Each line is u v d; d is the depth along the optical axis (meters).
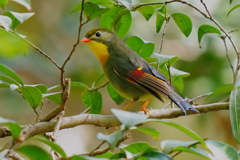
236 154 4.90
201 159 15.81
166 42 15.21
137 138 15.69
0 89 14.86
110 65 9.52
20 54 14.72
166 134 16.05
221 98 13.21
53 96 7.65
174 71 8.38
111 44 9.73
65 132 15.48
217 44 13.99
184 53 14.87
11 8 16.11
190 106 7.83
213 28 8.77
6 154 4.45
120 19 9.21
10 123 4.36
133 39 9.14
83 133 15.72
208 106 7.96
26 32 15.92
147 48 9.30
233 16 14.78
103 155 6.54
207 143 4.92
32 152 4.71
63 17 16.45
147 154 4.75
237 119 6.56
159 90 8.78
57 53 15.86
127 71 9.20
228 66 13.85
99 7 7.91
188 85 13.82
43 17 16.25
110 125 7.16
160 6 9.95
